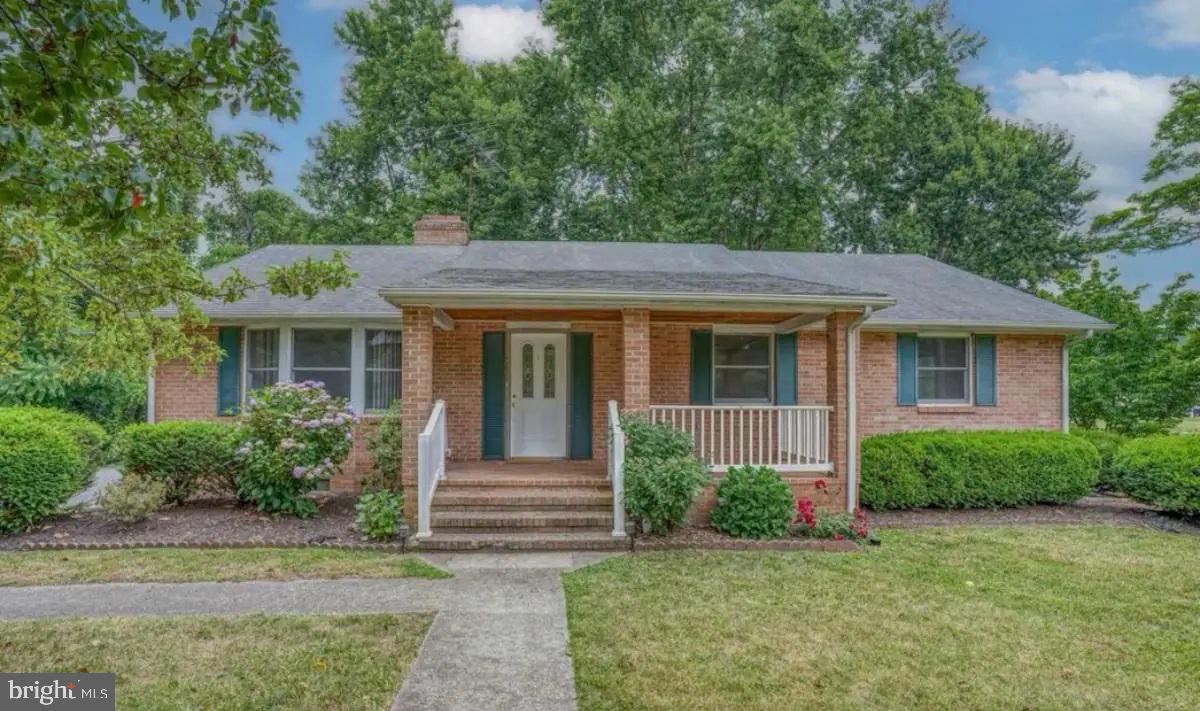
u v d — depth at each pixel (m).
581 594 5.84
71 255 4.85
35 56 2.63
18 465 7.71
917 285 13.19
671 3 22.17
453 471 9.48
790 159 19.41
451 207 21.39
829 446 8.91
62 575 6.28
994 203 23.27
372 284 11.62
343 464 10.02
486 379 10.98
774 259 14.41
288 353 10.95
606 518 7.92
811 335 11.73
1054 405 12.34
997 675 4.34
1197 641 4.96
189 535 7.76
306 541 7.57
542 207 23.55
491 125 22.31
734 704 3.90
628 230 22.70
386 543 7.51
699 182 21.00
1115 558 7.23
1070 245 23.22
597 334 11.09
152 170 4.57
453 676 4.21
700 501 8.34
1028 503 10.22
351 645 4.68
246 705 3.84
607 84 22.11
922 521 9.16
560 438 11.12
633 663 4.42
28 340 11.87
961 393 12.34
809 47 20.16
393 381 11.16
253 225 30.02
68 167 3.08
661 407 8.57
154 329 6.14
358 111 25.20
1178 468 9.26
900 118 22.94
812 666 4.41
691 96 22.19
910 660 4.54
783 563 6.88
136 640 4.74
